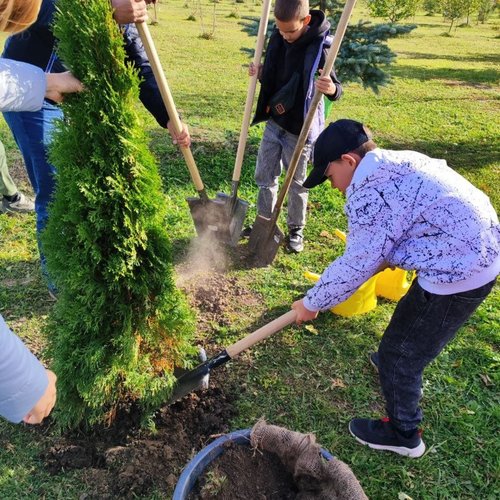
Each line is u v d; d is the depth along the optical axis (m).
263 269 4.20
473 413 2.97
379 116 8.55
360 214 2.07
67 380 2.40
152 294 2.41
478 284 2.15
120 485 2.44
